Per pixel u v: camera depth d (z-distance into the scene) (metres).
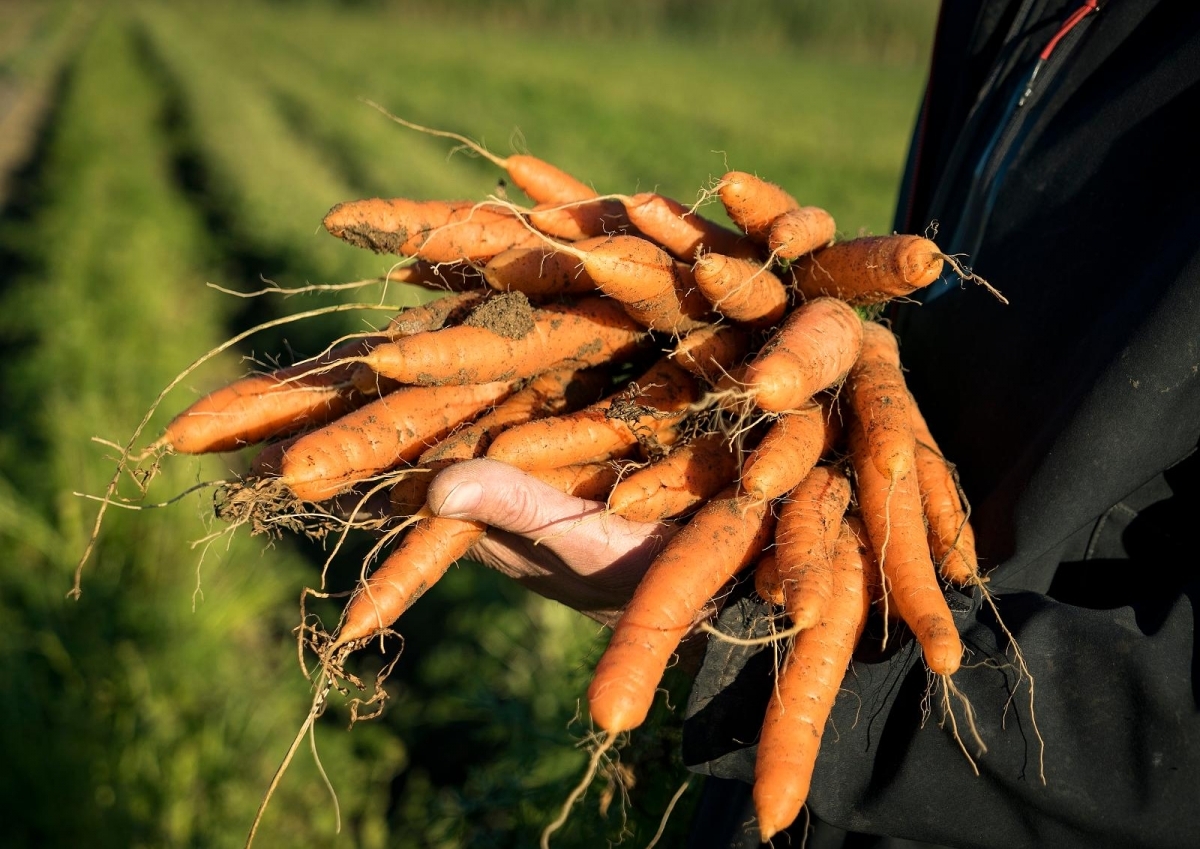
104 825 3.84
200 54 36.72
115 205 12.99
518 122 24.30
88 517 5.02
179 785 4.08
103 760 4.04
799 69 48.41
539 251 1.98
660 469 1.79
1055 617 1.50
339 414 2.13
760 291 1.82
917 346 2.20
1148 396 1.54
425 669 5.05
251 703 4.60
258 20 60.19
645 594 1.60
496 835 3.28
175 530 5.10
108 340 7.98
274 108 25.27
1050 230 1.84
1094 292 1.73
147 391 7.05
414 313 1.98
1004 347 1.88
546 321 1.95
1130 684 1.40
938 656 1.46
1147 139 1.71
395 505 1.93
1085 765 1.40
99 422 5.82
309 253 10.49
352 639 1.77
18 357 8.23
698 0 60.62
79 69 30.50
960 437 1.97
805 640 1.58
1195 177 1.62
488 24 66.31
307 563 5.70
